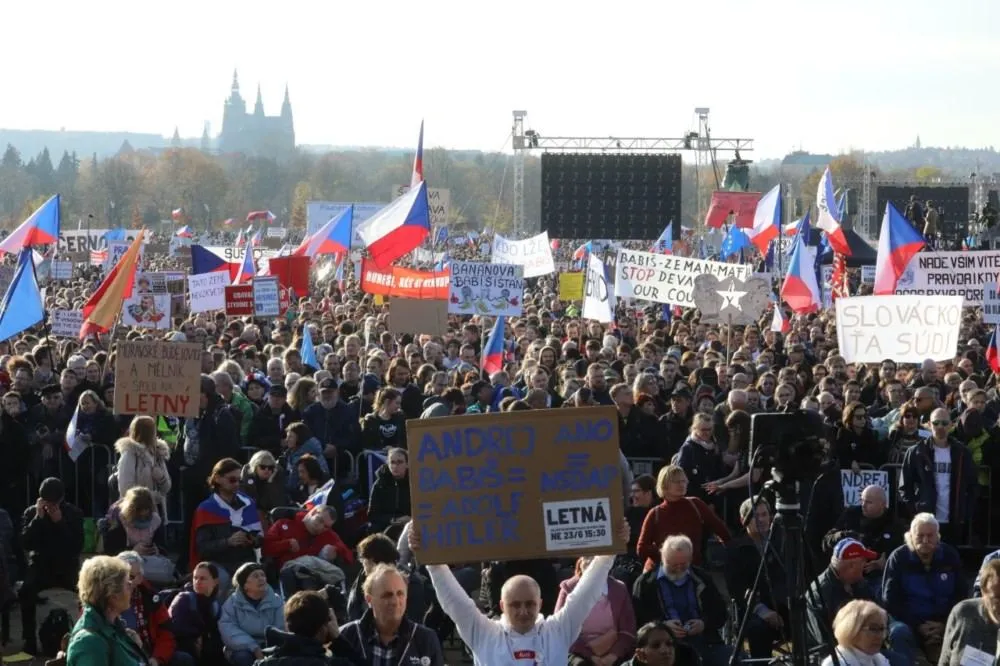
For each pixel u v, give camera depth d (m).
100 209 191.75
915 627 12.05
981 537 16.72
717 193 42.56
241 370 20.17
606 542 7.89
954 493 15.18
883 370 21.00
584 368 22.16
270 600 11.55
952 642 10.28
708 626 11.35
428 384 19.23
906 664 11.00
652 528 12.66
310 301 38.25
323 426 17.44
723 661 11.20
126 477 14.63
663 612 11.30
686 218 177.62
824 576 11.48
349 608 10.77
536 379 17.34
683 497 12.78
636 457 17.05
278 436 17.98
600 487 7.91
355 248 59.38
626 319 32.16
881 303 19.61
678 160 57.53
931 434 15.61
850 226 60.84
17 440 16.91
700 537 12.72
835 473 14.30
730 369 20.52
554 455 7.91
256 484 14.66
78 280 55.09
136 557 10.97
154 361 15.36
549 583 11.30
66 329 24.92
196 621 11.36
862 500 13.98
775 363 26.06
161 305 27.95
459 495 7.89
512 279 23.61
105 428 17.36
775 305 31.28
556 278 52.84
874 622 9.13
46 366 21.22
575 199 57.78
